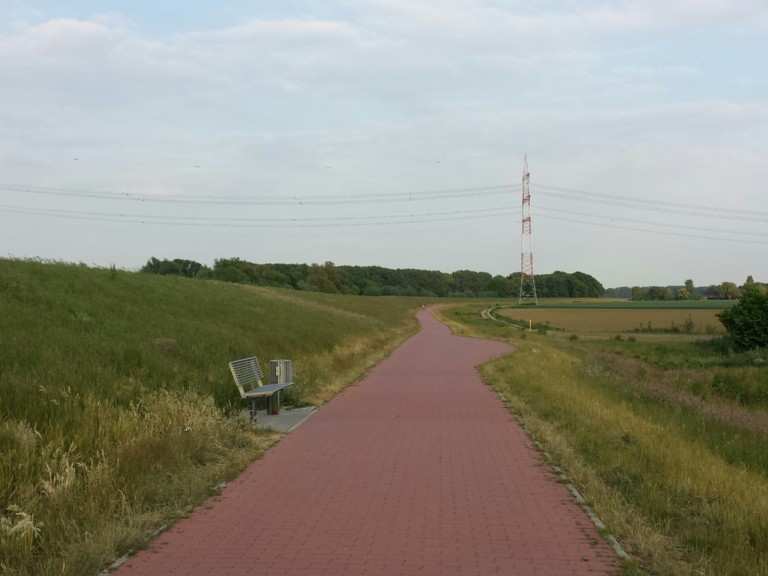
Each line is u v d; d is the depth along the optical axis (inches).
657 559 213.0
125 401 386.3
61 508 240.4
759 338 2159.2
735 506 260.1
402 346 1445.6
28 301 619.8
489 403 591.8
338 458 370.3
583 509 272.7
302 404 565.6
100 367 426.9
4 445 279.3
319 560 215.5
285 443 412.8
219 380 517.3
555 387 625.0
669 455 334.3
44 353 419.5
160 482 288.0
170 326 689.6
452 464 354.9
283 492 299.1
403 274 6136.8
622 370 1344.7
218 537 238.1
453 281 6446.9
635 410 591.5
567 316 3427.7
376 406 573.3
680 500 273.6
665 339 2519.7
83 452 297.4
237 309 1049.5
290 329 970.1
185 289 1139.3
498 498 289.3
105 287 842.8
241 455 363.6
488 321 3088.1
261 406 543.8
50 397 339.6
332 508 274.4
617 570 206.8
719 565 207.6
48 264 894.4
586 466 336.5
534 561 214.5
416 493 297.4
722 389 1322.6
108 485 263.6
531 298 5620.1
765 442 538.6
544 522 255.9
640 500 274.1
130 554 220.8
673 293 6003.9
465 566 210.2
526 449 394.0
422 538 237.1
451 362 1034.1
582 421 449.1
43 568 202.7
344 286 5152.6
